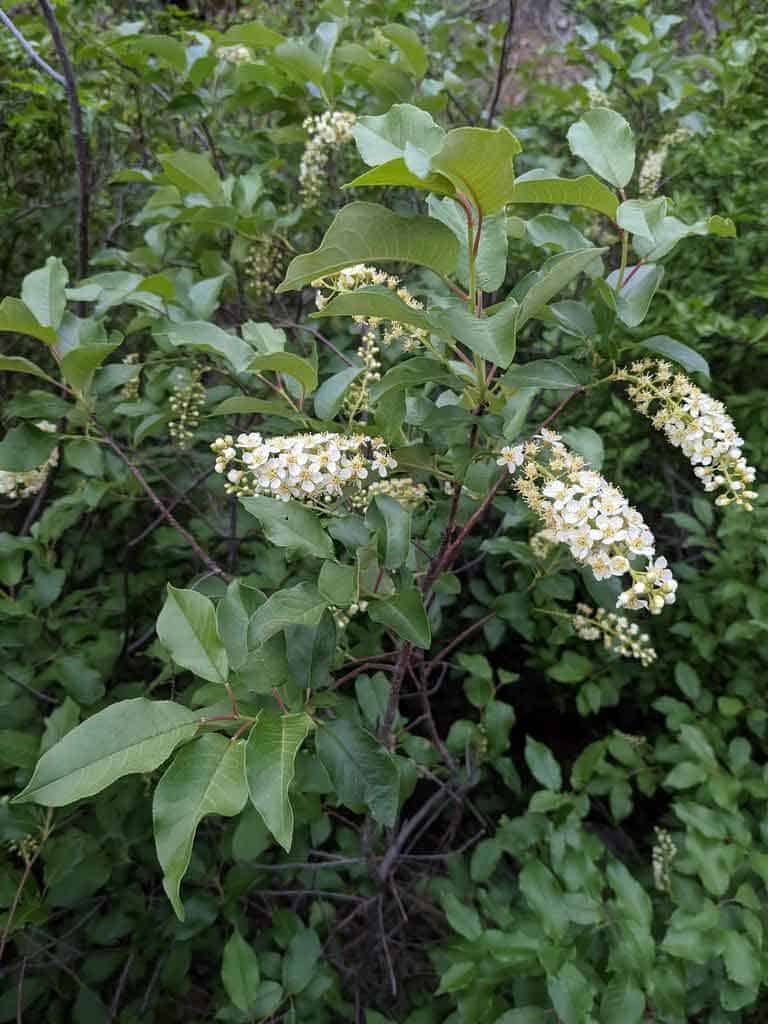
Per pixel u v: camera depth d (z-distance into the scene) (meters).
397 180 0.36
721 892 0.57
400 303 0.38
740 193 0.97
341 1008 0.67
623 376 0.49
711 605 0.85
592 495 0.44
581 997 0.48
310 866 0.69
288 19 1.41
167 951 0.76
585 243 0.50
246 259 0.84
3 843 0.69
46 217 1.08
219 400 0.77
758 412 0.90
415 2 1.14
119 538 1.00
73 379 0.54
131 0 1.18
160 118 1.11
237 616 0.41
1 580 0.71
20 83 1.01
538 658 0.91
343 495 0.51
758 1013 0.67
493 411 0.48
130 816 0.71
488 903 0.59
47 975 0.74
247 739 0.35
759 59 1.12
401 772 0.58
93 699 0.68
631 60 1.11
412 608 0.42
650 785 0.75
